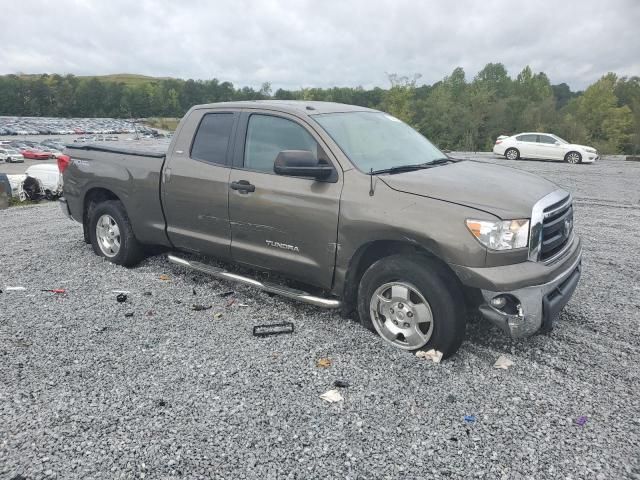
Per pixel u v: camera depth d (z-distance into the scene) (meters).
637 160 32.31
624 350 3.92
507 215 3.43
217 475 2.61
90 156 6.17
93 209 6.36
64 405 3.22
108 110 194.75
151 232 5.57
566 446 2.81
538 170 20.17
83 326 4.41
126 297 5.02
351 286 4.18
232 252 4.82
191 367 3.69
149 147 5.80
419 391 3.35
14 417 3.09
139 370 3.65
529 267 3.45
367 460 2.71
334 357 3.81
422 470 2.63
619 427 2.97
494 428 2.97
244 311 4.72
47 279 5.69
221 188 4.73
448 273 3.64
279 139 4.46
